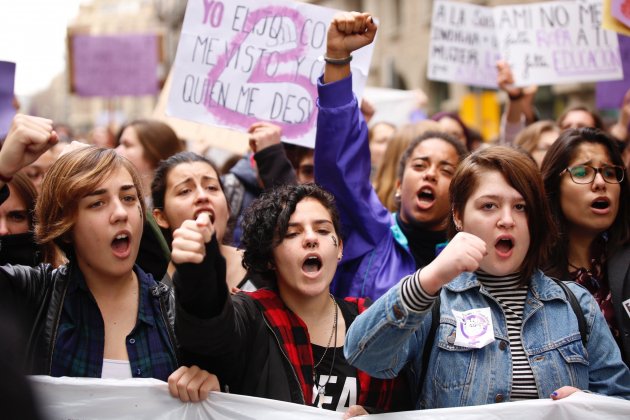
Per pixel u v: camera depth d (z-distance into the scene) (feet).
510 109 17.66
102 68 25.91
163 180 10.50
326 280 8.13
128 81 25.82
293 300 8.29
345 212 10.61
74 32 26.08
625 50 17.29
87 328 7.67
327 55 10.37
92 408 7.29
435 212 11.10
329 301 8.48
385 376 7.38
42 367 7.41
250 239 8.34
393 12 73.61
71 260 7.91
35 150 8.21
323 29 11.95
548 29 16.74
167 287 8.11
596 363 7.77
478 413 7.30
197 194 10.30
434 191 11.05
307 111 11.91
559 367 7.54
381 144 18.47
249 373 7.70
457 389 7.52
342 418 7.42
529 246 7.98
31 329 7.54
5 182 8.18
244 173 14.71
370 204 10.69
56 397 7.26
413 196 11.13
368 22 10.15
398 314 6.81
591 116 16.63
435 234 11.25
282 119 11.92
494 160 7.94
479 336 7.56
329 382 7.98
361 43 10.23
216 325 6.81
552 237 8.14
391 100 23.95
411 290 6.77
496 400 7.47
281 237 8.09
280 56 11.96
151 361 7.68
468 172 8.04
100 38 25.90
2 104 9.53
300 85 11.94
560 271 9.75
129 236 7.77
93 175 7.62
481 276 8.02
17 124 8.18
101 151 7.89
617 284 9.34
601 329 7.84
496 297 7.91
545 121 15.75
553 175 9.87
